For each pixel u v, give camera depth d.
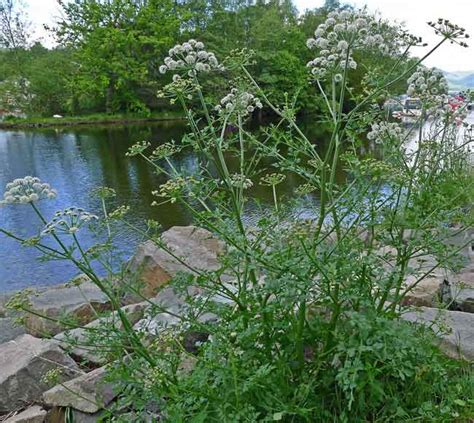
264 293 2.04
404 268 2.25
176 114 33.97
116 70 32.41
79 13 34.44
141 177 12.84
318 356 2.03
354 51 2.65
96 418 2.55
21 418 2.68
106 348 2.41
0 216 9.26
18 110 35.88
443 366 2.22
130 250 6.73
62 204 10.14
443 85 2.90
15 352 3.14
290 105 2.93
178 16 33.50
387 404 1.99
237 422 1.71
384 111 2.77
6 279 6.29
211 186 2.22
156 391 1.98
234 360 1.84
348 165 2.69
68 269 6.54
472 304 3.31
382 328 1.81
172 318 3.14
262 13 32.66
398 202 2.32
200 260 4.54
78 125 30.42
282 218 2.41
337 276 1.88
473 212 3.09
